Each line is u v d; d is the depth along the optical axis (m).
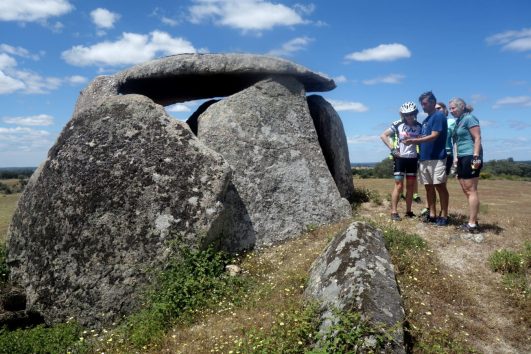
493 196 13.27
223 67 9.29
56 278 7.13
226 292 6.51
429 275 6.50
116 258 7.11
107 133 8.04
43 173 7.93
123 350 5.57
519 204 11.38
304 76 9.84
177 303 6.31
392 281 5.36
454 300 6.08
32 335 6.15
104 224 7.30
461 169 7.89
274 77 9.53
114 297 6.92
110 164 7.71
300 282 6.24
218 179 7.61
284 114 9.40
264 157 8.96
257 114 9.18
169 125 8.09
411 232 7.94
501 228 8.31
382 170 24.45
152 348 5.41
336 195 9.23
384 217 9.02
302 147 9.34
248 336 5.12
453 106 7.85
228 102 9.23
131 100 8.39
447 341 5.18
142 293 6.88
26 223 7.62
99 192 7.50
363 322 4.62
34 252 7.38
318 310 5.18
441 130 8.01
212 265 7.07
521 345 5.39
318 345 4.63
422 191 13.25
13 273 7.42
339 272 5.54
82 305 6.95
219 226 7.57
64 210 7.47
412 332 5.15
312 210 8.93
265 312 5.70
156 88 10.62
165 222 7.32
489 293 6.37
